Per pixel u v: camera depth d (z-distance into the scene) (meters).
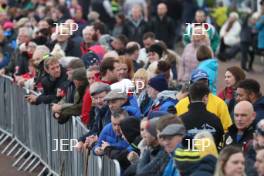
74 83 25.75
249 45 47.47
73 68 25.80
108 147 20.81
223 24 52.41
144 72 24.64
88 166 22.80
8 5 51.62
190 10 52.78
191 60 30.92
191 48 31.09
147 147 18.92
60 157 26.30
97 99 22.72
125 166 20.52
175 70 29.92
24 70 32.59
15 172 29.44
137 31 42.50
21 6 51.38
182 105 22.11
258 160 16.83
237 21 50.34
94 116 24.12
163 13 43.91
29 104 29.88
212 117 21.03
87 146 22.38
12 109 32.34
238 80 23.77
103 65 25.00
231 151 16.25
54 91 27.45
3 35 36.94
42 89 28.02
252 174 18.05
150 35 32.09
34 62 29.52
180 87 27.05
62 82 27.23
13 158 31.14
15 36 37.59
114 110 21.67
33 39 34.19
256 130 18.75
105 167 20.94
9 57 36.25
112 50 32.41
